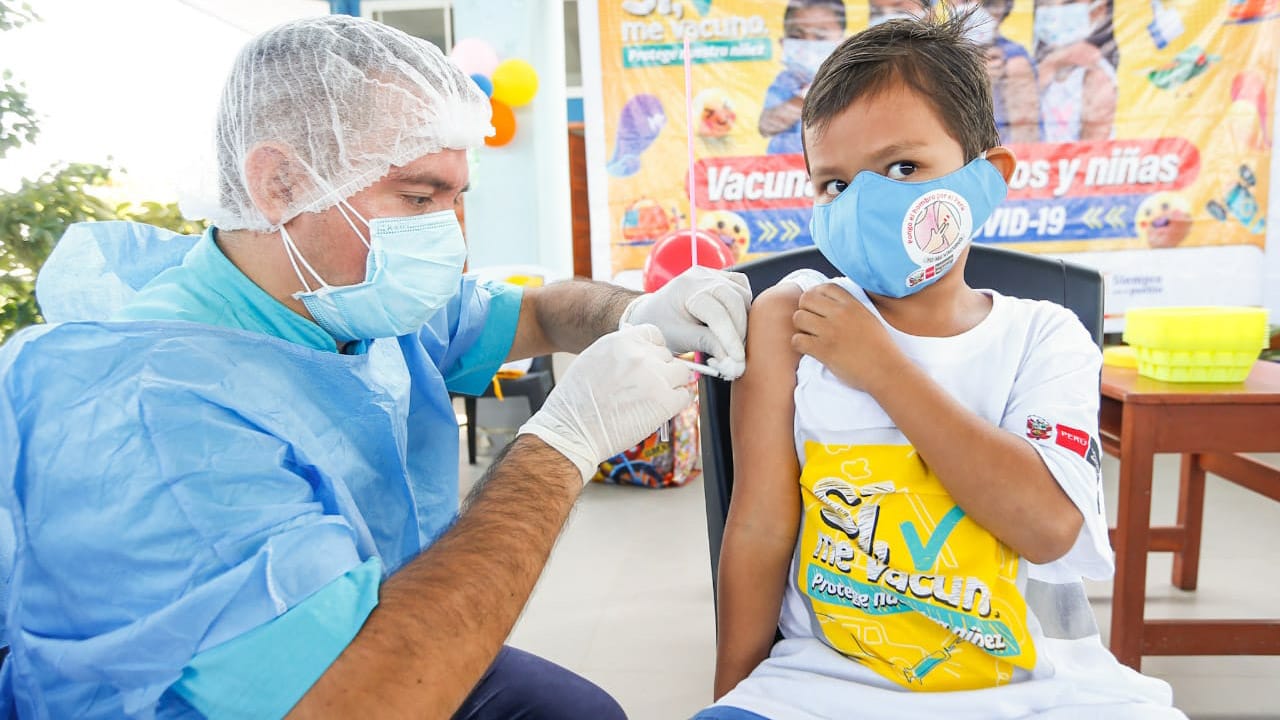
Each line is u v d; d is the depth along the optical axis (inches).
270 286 33.1
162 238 38.5
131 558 24.7
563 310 48.0
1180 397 58.1
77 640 24.8
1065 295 37.7
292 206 31.1
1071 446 30.0
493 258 147.6
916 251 30.8
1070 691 28.3
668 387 34.5
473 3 143.9
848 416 32.4
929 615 29.8
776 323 35.1
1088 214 140.9
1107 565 30.0
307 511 27.5
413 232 31.8
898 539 30.5
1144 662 70.0
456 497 42.8
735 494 34.5
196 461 26.0
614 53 141.4
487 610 26.2
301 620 23.9
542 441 33.6
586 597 87.2
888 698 28.3
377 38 31.6
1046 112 138.3
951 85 30.8
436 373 40.7
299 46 30.5
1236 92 135.1
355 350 36.2
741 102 141.3
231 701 23.5
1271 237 138.3
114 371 26.6
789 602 34.1
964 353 32.9
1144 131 137.6
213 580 24.2
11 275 102.5
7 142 100.2
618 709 42.6
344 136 30.4
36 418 25.8
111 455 25.2
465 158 34.0
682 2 139.0
